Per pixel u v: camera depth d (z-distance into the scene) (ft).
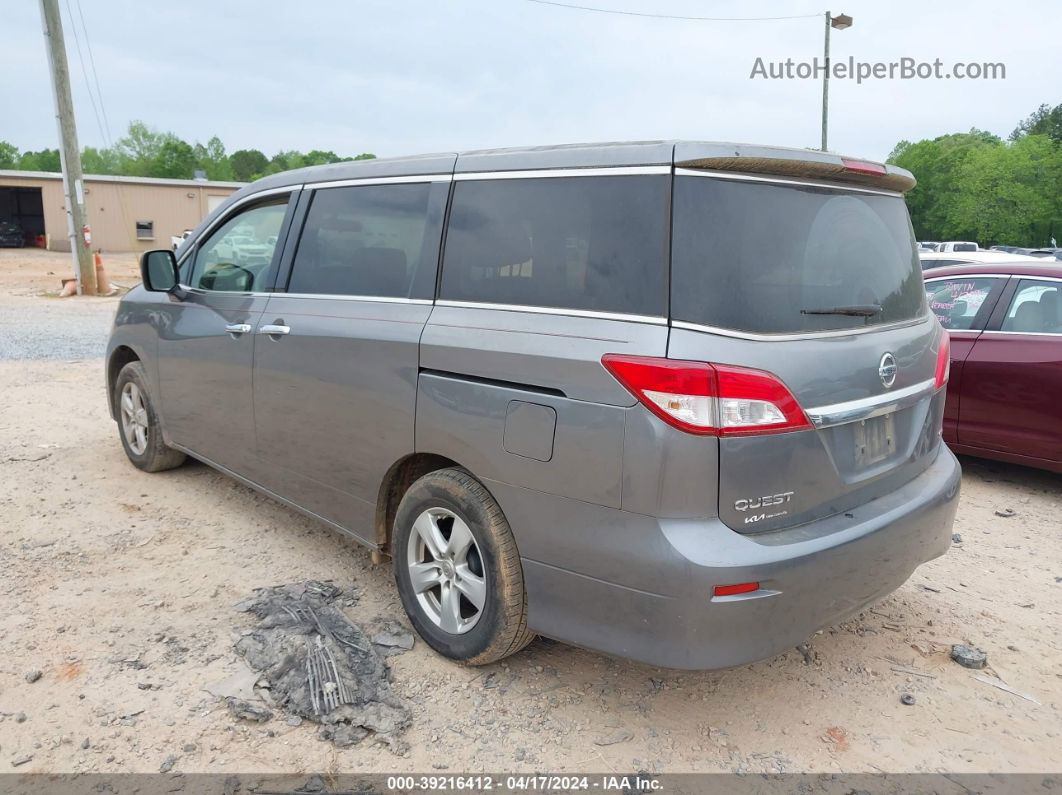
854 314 9.13
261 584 12.36
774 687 10.22
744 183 8.50
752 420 7.94
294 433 12.37
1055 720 9.70
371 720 9.05
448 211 10.53
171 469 17.69
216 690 9.54
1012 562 14.30
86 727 8.87
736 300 8.13
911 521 9.60
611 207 8.75
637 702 9.77
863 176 9.68
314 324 11.84
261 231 13.75
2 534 13.98
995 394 17.92
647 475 7.98
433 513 10.33
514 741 8.96
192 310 14.83
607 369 8.25
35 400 24.35
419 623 10.61
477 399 9.41
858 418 8.96
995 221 254.68
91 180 125.59
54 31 56.39
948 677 10.57
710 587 7.82
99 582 12.26
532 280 9.36
